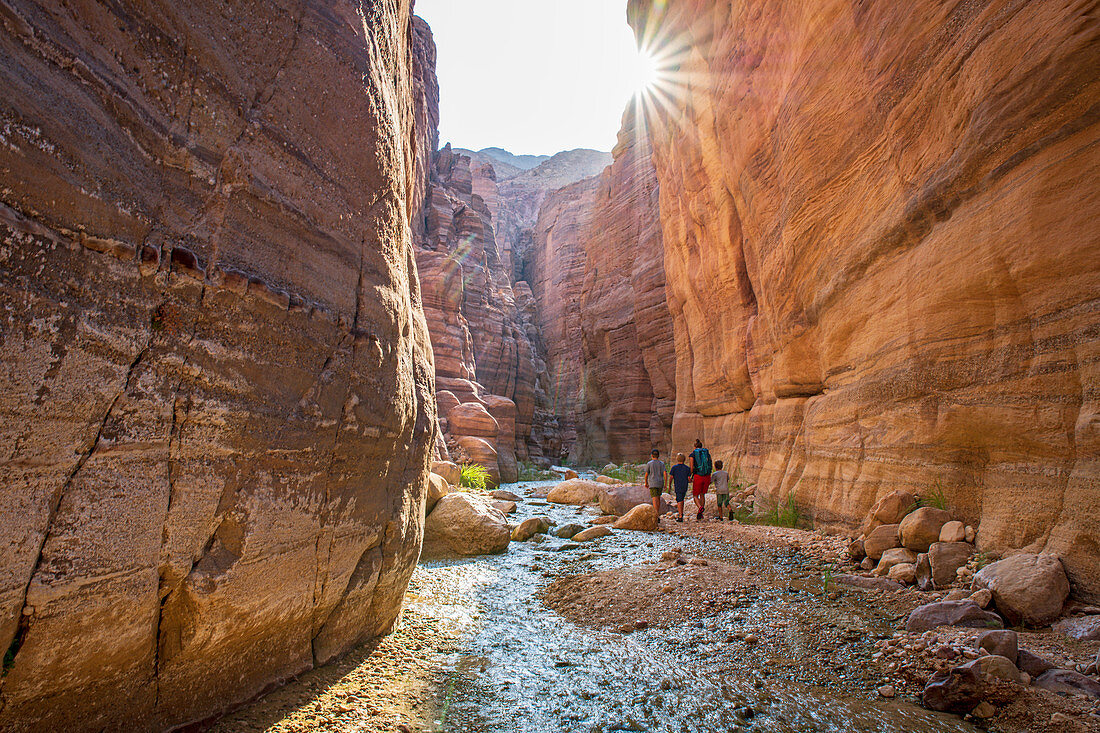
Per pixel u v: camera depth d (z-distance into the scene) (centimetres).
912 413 660
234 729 255
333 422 315
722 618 474
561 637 437
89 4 196
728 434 1591
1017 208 515
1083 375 457
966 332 582
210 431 239
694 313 1859
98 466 196
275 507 276
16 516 171
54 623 184
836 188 865
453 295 2658
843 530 779
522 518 1152
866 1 763
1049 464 482
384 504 385
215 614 246
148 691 229
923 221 659
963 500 576
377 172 374
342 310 326
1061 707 294
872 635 417
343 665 345
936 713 311
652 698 331
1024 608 403
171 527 224
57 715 196
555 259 5500
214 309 240
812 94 910
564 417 4612
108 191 198
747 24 1216
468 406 2242
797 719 307
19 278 168
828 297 896
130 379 205
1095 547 416
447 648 400
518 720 301
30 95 173
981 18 551
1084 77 453
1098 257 448
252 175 267
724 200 1490
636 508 977
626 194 3706
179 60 234
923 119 646
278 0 295
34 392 173
